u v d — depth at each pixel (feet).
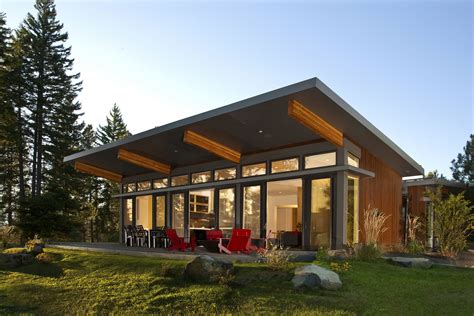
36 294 25.25
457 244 33.73
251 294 21.01
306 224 38.22
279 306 19.02
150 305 21.24
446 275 24.58
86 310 21.47
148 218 61.36
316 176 37.78
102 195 115.65
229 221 46.29
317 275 21.65
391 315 17.13
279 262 24.26
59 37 96.84
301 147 39.50
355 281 22.39
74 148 100.78
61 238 66.54
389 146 38.75
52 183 90.48
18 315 20.72
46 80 91.86
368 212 35.12
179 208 54.65
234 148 44.04
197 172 52.16
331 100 29.99
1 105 84.28
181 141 44.91
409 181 51.34
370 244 29.14
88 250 43.57
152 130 42.57
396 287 21.56
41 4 95.81
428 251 36.99
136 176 64.44
